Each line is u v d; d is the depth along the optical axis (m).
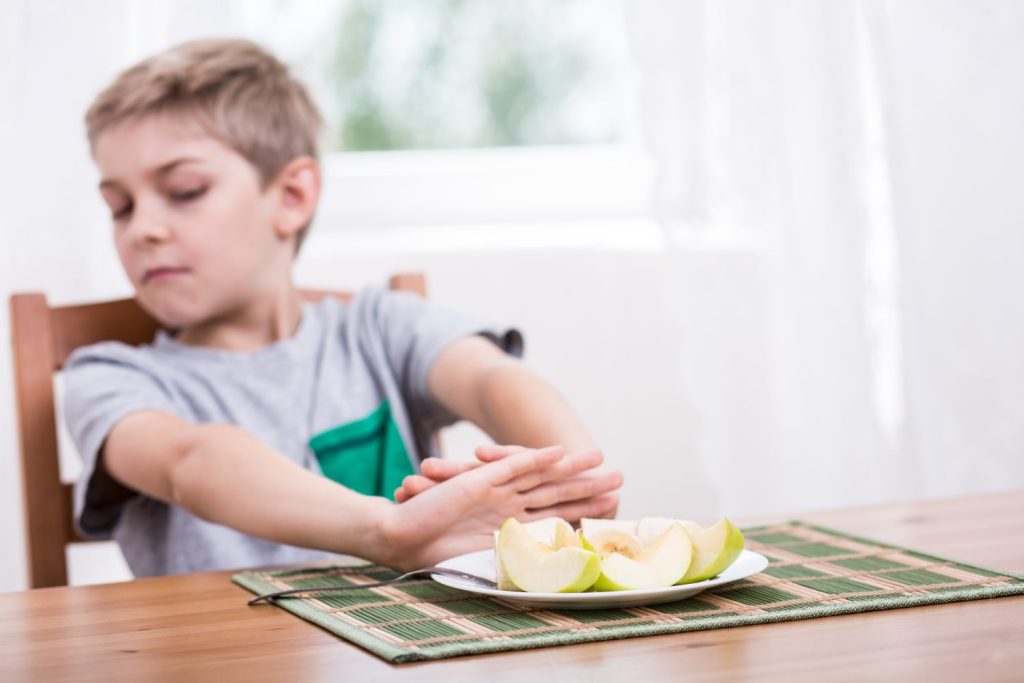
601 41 1.95
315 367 1.27
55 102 1.60
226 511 0.92
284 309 1.29
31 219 1.60
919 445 1.81
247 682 0.55
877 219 1.80
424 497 0.79
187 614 0.69
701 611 0.64
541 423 1.06
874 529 0.88
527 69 1.94
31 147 1.60
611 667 0.55
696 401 1.76
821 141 1.80
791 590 0.68
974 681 0.52
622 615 0.63
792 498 1.81
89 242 1.62
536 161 1.91
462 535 0.79
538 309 1.74
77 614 0.71
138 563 1.15
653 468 1.77
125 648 0.62
